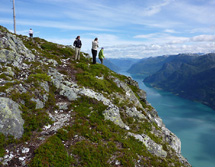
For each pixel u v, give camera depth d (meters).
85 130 11.46
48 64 20.17
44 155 8.42
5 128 8.55
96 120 13.09
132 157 10.99
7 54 15.48
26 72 15.24
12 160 7.70
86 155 9.51
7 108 9.16
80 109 13.84
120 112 17.03
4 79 12.36
